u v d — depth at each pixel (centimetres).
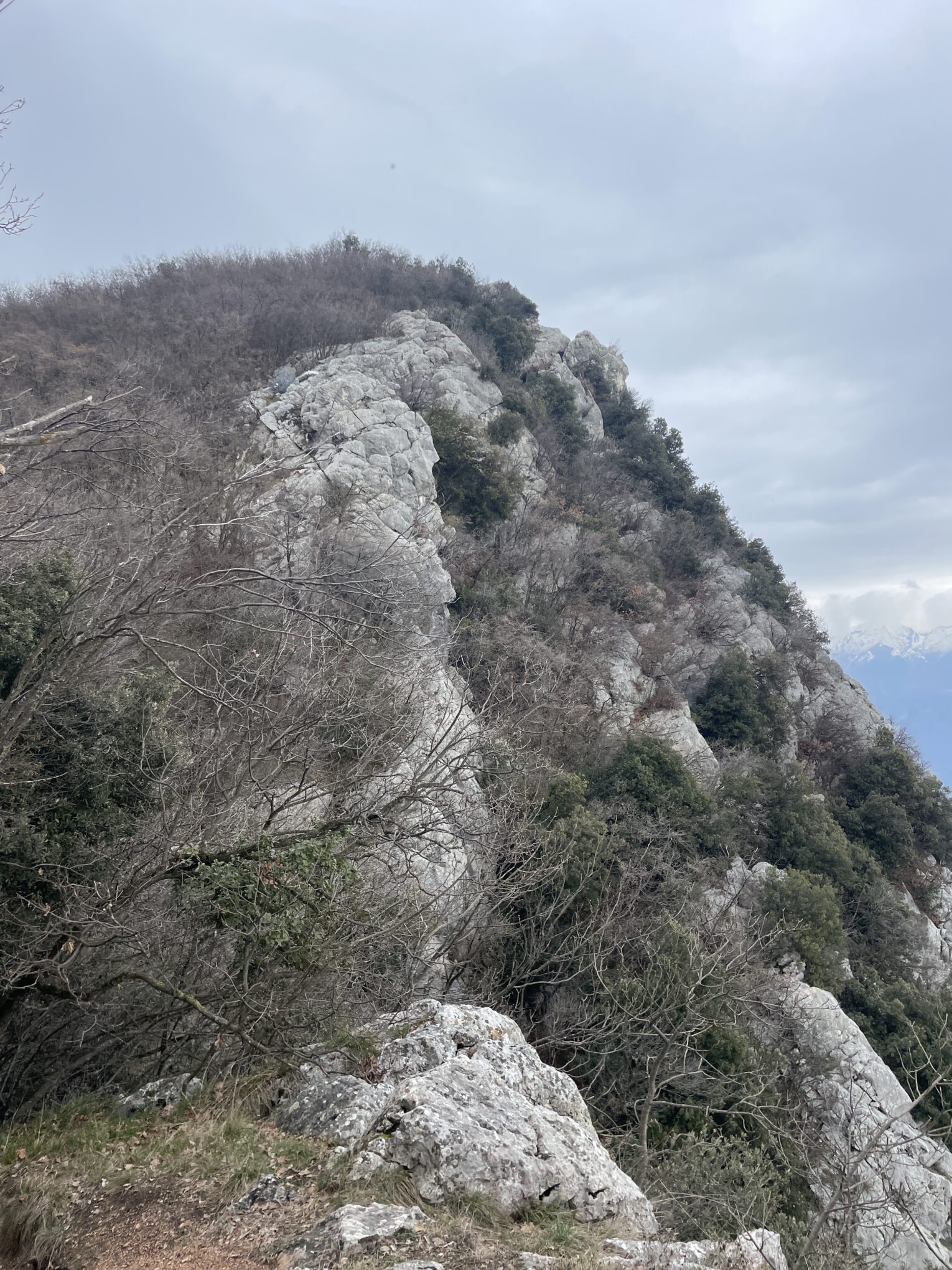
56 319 4194
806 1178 1569
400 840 1114
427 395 4212
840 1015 2120
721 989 1628
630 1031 1526
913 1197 1371
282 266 5678
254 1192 612
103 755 1060
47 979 959
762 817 3131
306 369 4078
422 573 2650
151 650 952
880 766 4012
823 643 5216
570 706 2834
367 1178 612
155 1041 1108
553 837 1861
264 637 1278
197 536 1368
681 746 3366
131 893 896
